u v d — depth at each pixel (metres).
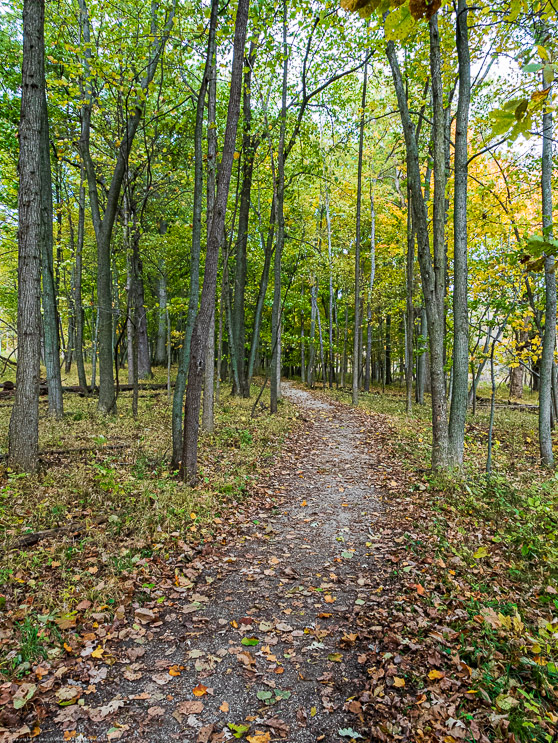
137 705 2.86
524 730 2.50
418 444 10.61
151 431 9.97
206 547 5.15
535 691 2.84
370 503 6.98
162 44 9.07
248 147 12.95
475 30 7.91
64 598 3.81
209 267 6.73
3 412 10.53
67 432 9.07
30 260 6.32
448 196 13.00
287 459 9.44
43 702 2.81
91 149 12.80
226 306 17.86
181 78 11.66
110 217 11.69
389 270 21.58
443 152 7.81
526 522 5.86
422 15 1.25
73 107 11.76
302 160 14.52
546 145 9.28
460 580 4.38
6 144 12.52
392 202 19.02
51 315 10.23
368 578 4.60
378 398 21.56
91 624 3.60
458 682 2.91
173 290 23.72
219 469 7.97
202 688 3.01
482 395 23.91
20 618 3.51
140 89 9.17
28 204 6.28
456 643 3.33
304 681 3.10
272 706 2.88
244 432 10.64
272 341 13.85
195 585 4.41
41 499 5.62
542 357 9.79
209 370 10.37
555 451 10.75
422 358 19.61
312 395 22.47
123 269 17.53
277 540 5.61
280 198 13.11
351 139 16.30
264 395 19.11
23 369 6.37
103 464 7.21
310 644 3.52
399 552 5.11
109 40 8.98
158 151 11.75
